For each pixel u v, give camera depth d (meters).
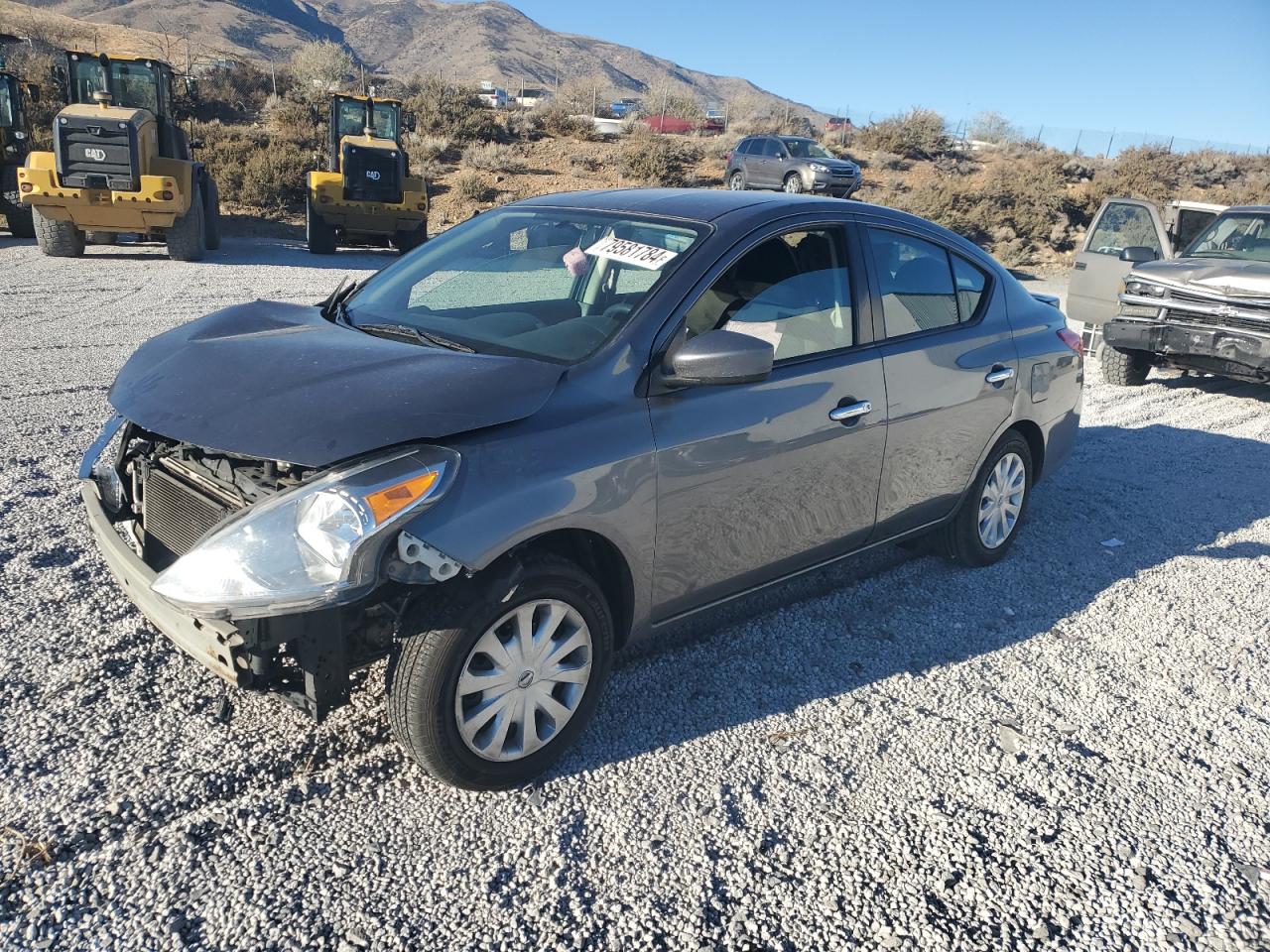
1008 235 27.25
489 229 4.04
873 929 2.53
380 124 19.83
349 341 3.20
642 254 3.40
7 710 3.14
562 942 2.41
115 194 14.84
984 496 4.68
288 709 3.26
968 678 3.81
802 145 29.83
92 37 77.31
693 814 2.92
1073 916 2.61
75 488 5.07
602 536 2.95
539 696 2.94
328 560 2.45
